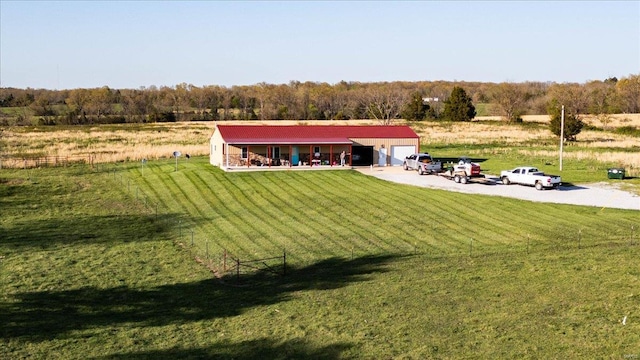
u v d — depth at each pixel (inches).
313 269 1154.7
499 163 2509.8
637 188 1925.4
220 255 1259.8
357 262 1187.9
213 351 780.6
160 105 6909.5
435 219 1526.8
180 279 1111.6
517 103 5620.1
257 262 1203.9
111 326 879.7
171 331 855.1
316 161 2332.7
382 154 2452.0
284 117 6028.5
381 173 2218.3
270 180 2021.4
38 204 1781.5
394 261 1185.4
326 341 794.8
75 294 1028.5
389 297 959.6
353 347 772.0
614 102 6102.4
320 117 6072.8
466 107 5295.3
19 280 1099.3
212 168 2239.2
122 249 1316.4
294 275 1120.8
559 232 1389.0
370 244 1317.7
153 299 1002.1
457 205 1669.5
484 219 1521.9
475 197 1775.3
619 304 873.5
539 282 997.2
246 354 766.5
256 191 1868.8
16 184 2059.5
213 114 6112.2
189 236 1418.6
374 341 788.0
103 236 1432.1
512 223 1480.1
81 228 1512.1
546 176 1899.6
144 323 891.4
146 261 1227.2
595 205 1672.0
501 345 756.0
